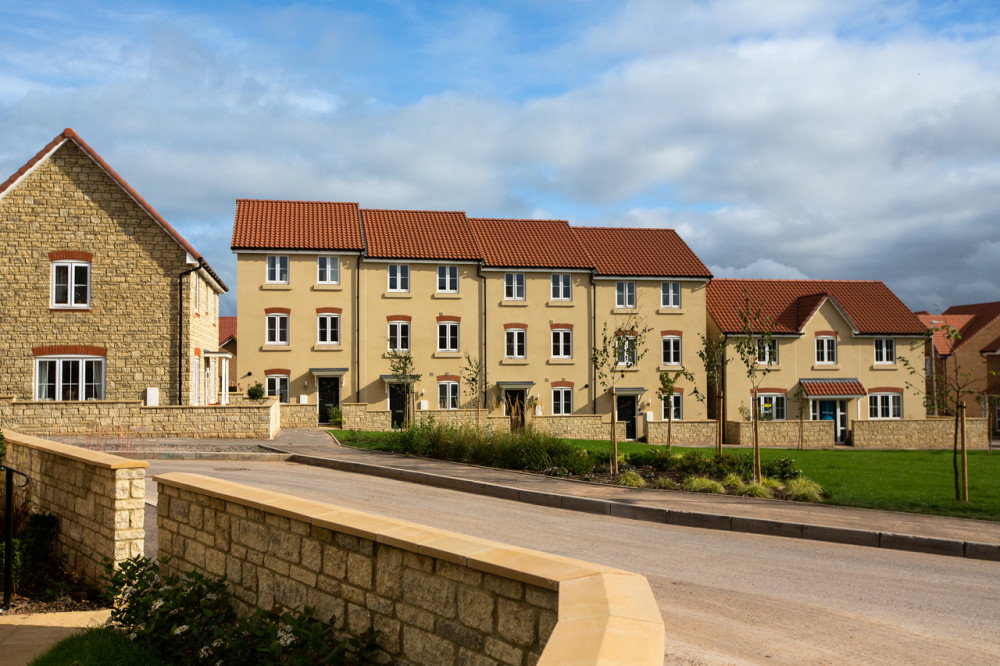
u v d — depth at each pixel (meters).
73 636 6.97
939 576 9.55
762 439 38.59
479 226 41.41
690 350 40.91
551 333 39.31
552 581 4.18
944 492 16.25
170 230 27.75
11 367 26.62
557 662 3.14
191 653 6.30
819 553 10.88
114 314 27.41
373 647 5.28
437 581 4.96
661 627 3.51
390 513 12.88
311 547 6.11
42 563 9.81
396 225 39.56
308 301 36.41
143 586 7.45
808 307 43.56
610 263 40.69
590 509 14.23
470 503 14.40
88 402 24.28
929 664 6.30
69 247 27.17
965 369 54.28
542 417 35.25
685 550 10.73
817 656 6.43
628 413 39.91
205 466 18.72
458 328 38.22
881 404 44.03
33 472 11.06
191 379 28.16
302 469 18.92
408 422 27.33
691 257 42.41
